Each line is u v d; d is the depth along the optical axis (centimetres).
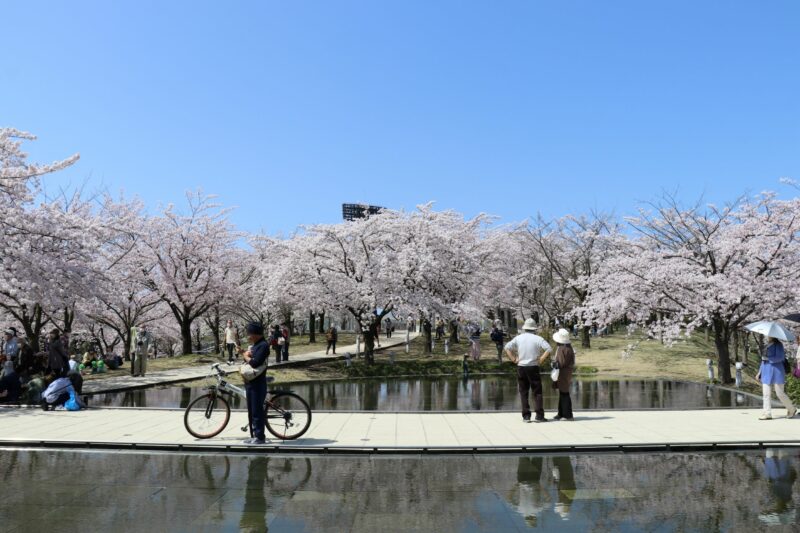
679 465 734
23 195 1677
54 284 1691
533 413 1186
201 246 3297
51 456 791
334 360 2980
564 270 3928
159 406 1338
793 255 2011
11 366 1335
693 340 3569
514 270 4191
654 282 2134
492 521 519
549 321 3475
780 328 1082
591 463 748
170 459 772
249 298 3922
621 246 3209
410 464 745
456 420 1074
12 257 1628
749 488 623
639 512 542
